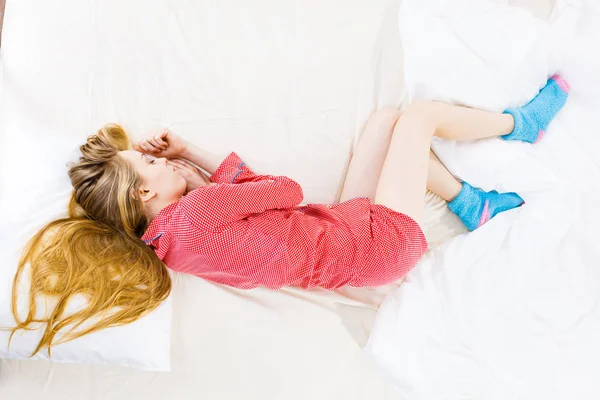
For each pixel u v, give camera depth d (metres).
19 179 1.22
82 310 1.16
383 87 1.38
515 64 1.30
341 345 1.29
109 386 1.24
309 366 1.27
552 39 1.31
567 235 1.25
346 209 1.17
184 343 1.27
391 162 1.19
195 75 1.37
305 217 1.13
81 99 1.33
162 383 1.25
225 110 1.36
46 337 1.13
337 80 1.38
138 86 1.36
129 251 1.18
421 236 1.16
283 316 1.30
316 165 1.36
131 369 1.25
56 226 1.17
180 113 1.36
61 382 1.23
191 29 1.38
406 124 1.19
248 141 1.36
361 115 1.37
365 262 1.11
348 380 1.28
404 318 1.23
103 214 1.12
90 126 1.33
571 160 1.30
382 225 1.13
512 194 1.32
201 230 1.00
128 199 1.08
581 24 1.32
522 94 1.31
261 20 1.39
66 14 1.36
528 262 1.23
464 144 1.32
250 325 1.28
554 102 1.32
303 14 1.40
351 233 1.12
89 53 1.35
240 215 1.03
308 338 1.29
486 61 1.31
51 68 1.33
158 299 1.21
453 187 1.32
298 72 1.38
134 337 1.20
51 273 1.15
